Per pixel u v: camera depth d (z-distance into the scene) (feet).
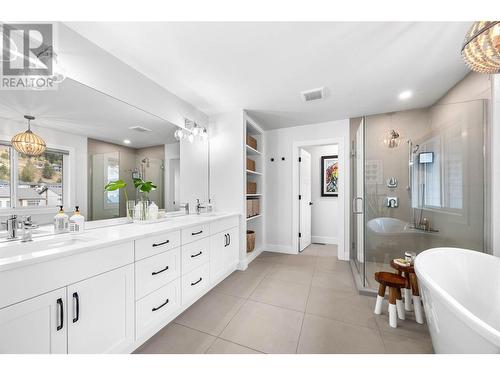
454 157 7.16
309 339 4.82
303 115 10.13
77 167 5.12
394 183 8.87
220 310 6.05
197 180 9.15
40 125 4.47
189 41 5.02
